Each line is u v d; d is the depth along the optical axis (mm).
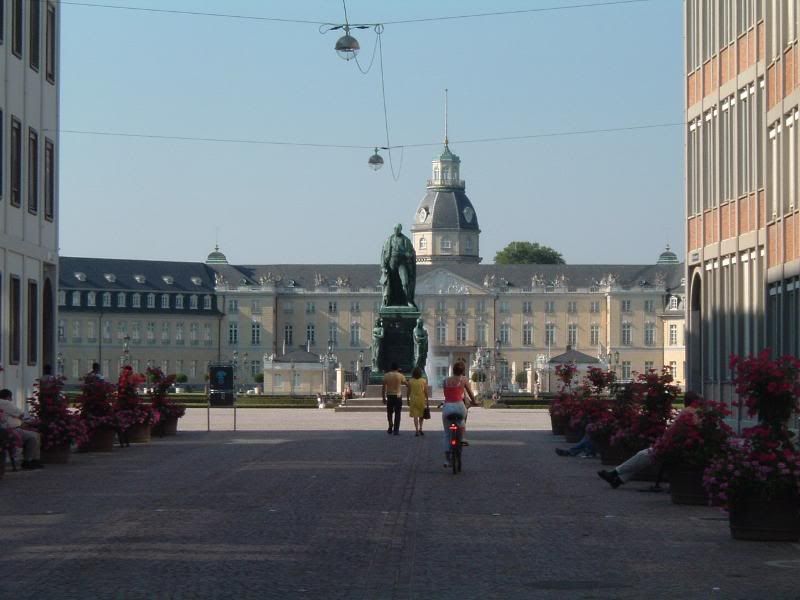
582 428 41906
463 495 25453
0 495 24984
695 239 50750
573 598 14664
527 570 16500
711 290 48312
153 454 36719
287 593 14773
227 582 15398
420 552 17859
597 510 23094
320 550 17891
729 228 45594
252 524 20531
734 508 19281
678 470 23875
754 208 42312
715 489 19359
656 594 14938
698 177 50344
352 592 14883
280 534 19422
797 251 37250
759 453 19406
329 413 77438
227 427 56406
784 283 38469
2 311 42688
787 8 38250
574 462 34562
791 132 37938
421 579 15766
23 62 45188
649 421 30188
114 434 39656
